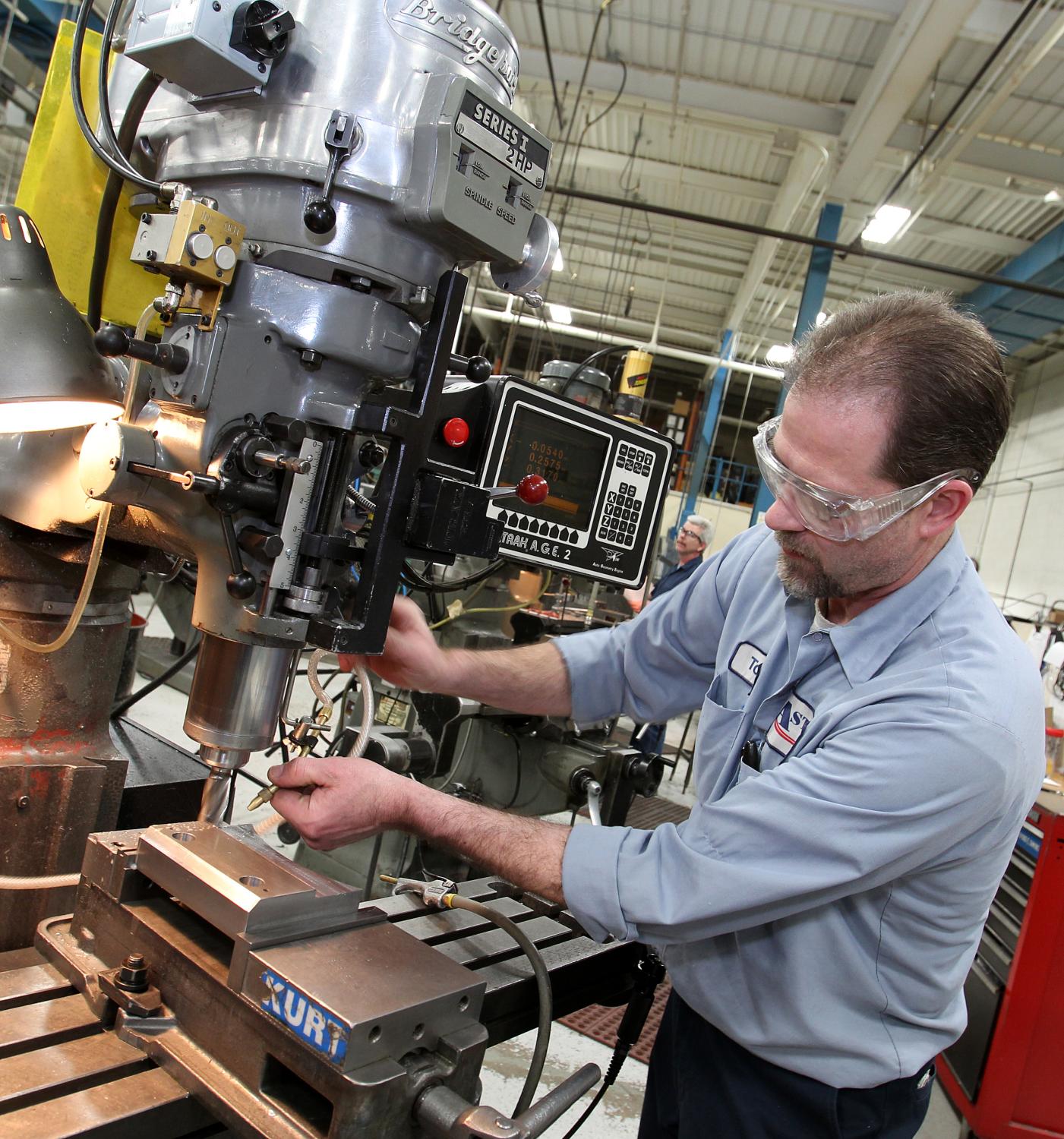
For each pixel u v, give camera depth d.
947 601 0.87
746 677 1.03
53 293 0.76
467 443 1.08
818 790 0.75
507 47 0.75
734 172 5.41
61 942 0.75
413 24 0.68
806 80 4.20
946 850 0.79
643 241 6.64
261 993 0.60
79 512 0.79
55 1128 0.55
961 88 4.00
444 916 0.99
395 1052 0.58
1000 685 0.78
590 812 1.68
